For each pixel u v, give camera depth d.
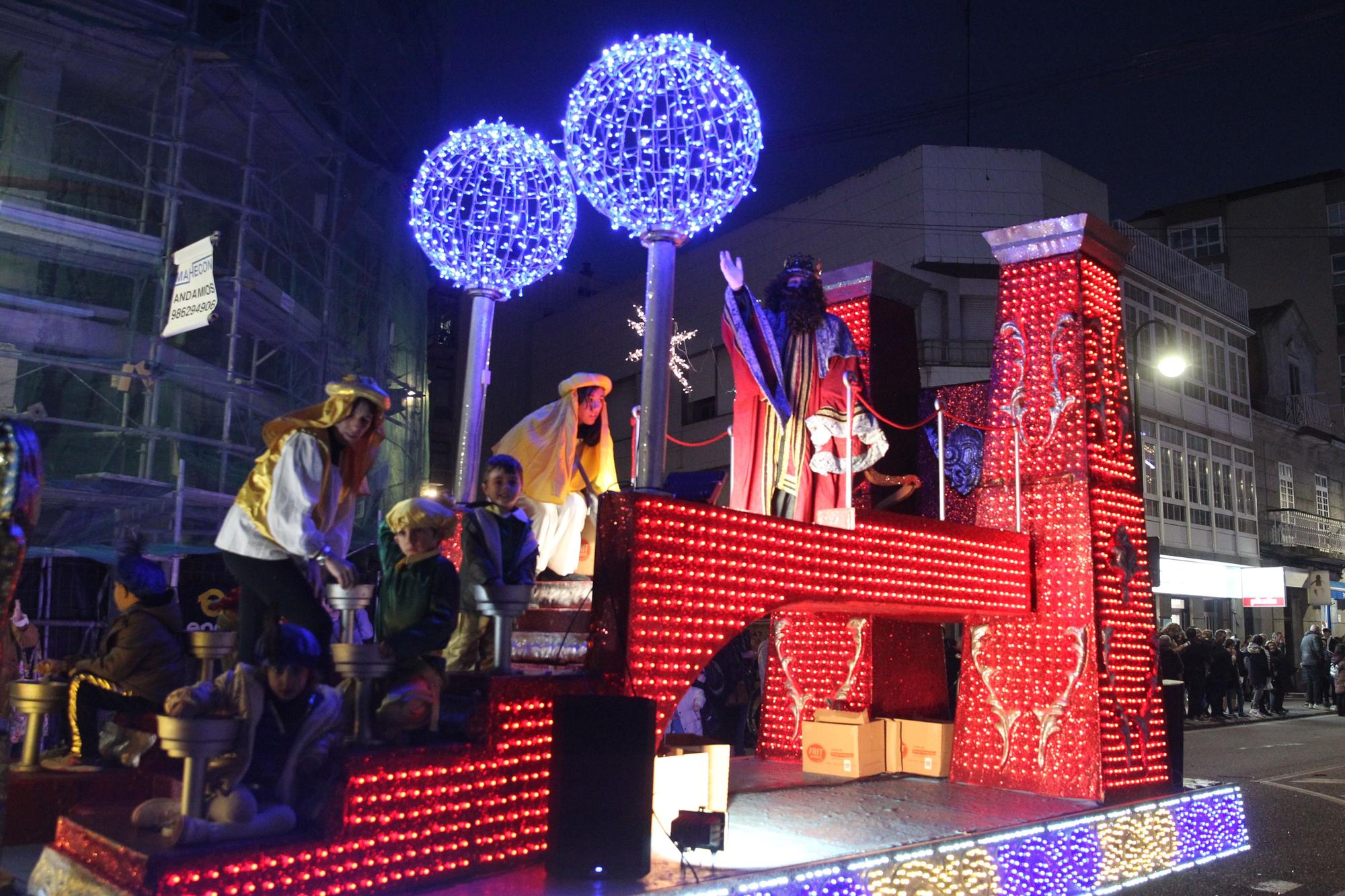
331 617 4.31
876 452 7.18
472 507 5.00
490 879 4.23
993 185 23.59
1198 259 40.16
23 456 3.58
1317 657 23.27
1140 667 7.87
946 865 5.46
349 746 3.97
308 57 14.95
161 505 12.30
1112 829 6.71
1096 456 7.82
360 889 3.81
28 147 12.88
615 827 4.27
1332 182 38.34
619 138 5.39
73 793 4.84
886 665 8.92
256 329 14.70
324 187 16.16
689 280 27.61
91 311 12.86
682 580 5.29
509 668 4.66
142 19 13.15
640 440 5.46
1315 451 35.25
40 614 12.88
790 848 5.20
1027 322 8.23
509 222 6.31
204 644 5.06
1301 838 8.22
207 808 3.65
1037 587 7.81
